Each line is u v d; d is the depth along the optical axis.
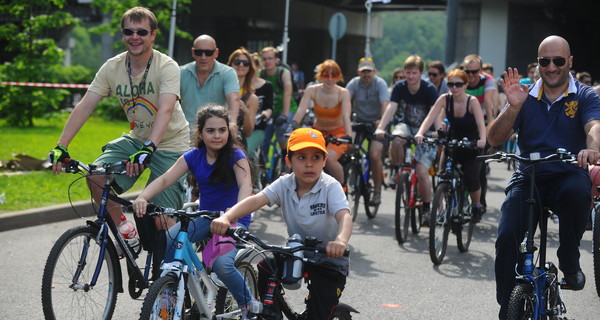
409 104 15.05
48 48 35.09
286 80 18.25
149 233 8.88
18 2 34.88
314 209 7.08
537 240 14.41
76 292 8.05
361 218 16.80
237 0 61.16
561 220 8.09
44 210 14.87
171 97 9.08
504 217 8.12
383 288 10.85
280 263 6.88
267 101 16.08
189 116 11.64
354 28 77.44
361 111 16.83
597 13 60.62
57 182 18.19
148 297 6.80
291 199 7.16
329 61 14.85
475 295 10.60
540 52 8.19
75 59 62.06
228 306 8.24
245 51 14.27
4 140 27.73
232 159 8.16
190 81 11.64
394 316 9.52
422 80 14.91
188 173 9.47
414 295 10.52
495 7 50.28
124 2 38.66
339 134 15.23
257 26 64.94
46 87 34.94
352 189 16.05
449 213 12.71
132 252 8.73
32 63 34.66
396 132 14.77
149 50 9.14
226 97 11.53
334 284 6.96
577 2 55.38
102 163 9.21
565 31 59.62
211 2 60.91
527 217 8.03
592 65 70.06
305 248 6.33
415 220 14.92
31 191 16.78
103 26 39.22
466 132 13.63
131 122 9.46
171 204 9.43
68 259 7.94
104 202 8.23
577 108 8.17
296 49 69.44
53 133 31.62
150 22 9.01
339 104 14.98
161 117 8.95
